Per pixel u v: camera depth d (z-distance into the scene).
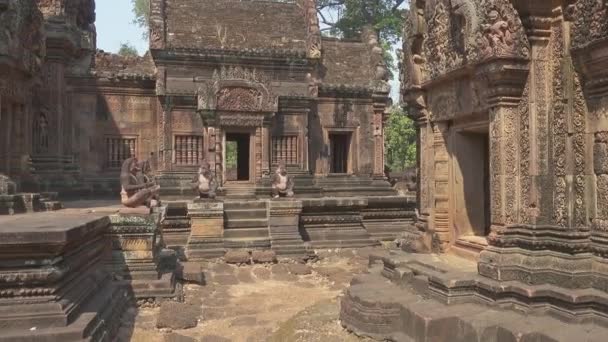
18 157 12.98
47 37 18.69
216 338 7.98
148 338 8.05
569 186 6.38
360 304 7.18
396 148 37.16
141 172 11.77
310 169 23.16
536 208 6.59
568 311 5.82
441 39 8.27
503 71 6.63
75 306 6.45
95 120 20.89
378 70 24.12
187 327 8.68
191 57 20.94
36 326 5.89
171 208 15.84
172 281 10.69
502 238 6.71
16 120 12.91
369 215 18.80
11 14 11.20
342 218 17.36
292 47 22.84
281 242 15.45
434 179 9.06
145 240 10.23
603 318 5.63
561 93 6.50
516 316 6.01
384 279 8.48
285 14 24.11
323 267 14.34
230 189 19.88
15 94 12.27
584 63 6.21
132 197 11.37
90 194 19.84
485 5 6.75
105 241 9.81
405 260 8.23
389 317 6.94
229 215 16.16
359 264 14.73
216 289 11.69
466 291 6.74
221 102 20.08
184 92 20.84
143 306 9.76
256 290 11.70
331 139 24.23
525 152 6.73
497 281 6.49
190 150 21.12
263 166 20.64
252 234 15.83
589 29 6.06
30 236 5.89
